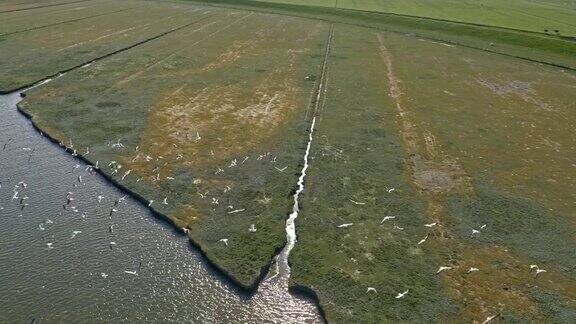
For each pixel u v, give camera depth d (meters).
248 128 44.88
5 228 30.92
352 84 57.47
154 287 26.83
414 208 33.47
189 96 52.31
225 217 32.00
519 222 32.28
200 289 26.77
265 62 65.25
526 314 25.05
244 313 25.42
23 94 51.62
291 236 30.92
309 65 64.38
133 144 41.16
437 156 40.88
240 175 36.84
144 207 33.28
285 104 50.75
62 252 29.08
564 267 28.36
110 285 26.86
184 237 30.53
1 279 26.95
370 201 34.25
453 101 53.47
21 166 38.09
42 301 25.70
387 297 25.94
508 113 50.66
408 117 48.56
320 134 44.03
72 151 40.12
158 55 66.88
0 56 63.66
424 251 29.44
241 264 28.02
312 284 26.78
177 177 36.34
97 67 60.88
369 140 43.28
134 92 52.84
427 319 24.61
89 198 34.19
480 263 28.53
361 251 29.31
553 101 54.50
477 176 37.88
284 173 37.28
